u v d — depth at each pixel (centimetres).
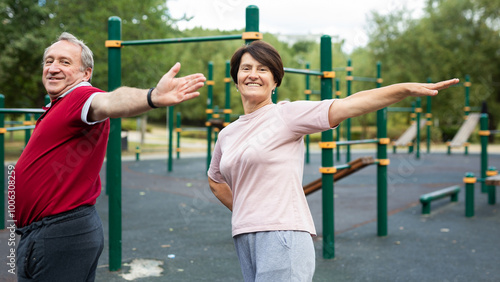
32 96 1730
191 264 398
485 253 437
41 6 1476
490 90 2611
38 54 1480
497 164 1413
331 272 380
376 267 393
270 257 179
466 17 2589
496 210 667
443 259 417
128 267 386
